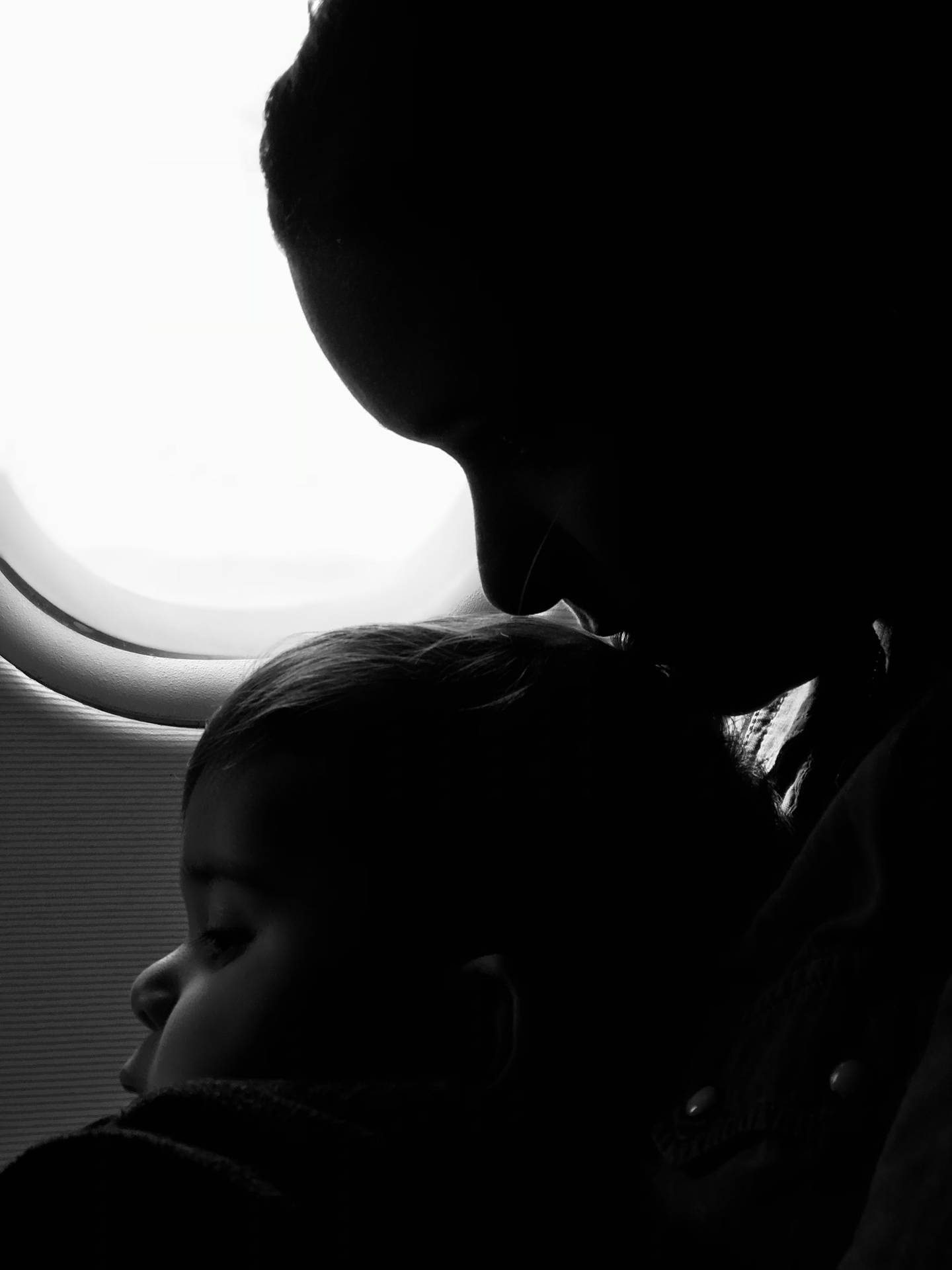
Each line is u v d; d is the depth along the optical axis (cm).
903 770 51
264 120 56
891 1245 38
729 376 50
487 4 48
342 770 64
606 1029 62
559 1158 57
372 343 51
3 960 115
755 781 72
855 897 51
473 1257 52
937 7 47
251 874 64
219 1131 54
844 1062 47
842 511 51
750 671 55
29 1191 53
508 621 77
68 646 118
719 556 52
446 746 65
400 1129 54
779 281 49
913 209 48
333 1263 50
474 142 48
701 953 65
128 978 117
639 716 69
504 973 59
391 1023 61
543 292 49
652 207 48
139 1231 51
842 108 48
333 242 51
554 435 51
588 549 53
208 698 118
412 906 62
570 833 65
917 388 50
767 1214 46
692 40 47
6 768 116
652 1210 52
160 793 118
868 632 59
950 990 42
